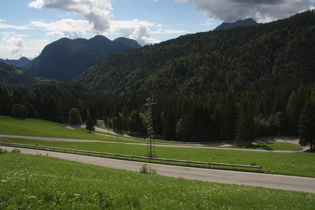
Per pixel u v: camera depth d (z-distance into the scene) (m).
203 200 15.04
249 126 83.81
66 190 11.97
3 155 33.69
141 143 85.62
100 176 23.73
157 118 122.75
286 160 40.47
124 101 189.38
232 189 20.91
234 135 99.50
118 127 141.75
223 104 112.00
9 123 104.94
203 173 33.81
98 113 194.75
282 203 16.44
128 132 140.00
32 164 27.53
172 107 131.62
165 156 47.78
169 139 110.81
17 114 131.38
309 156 47.22
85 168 28.22
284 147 78.06
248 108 93.56
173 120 111.06
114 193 13.11
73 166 28.77
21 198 9.55
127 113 142.88
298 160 40.53
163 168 37.31
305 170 32.59
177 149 60.03
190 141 101.81
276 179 29.88
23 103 153.25
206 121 101.25
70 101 182.88
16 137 76.94
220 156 46.03
